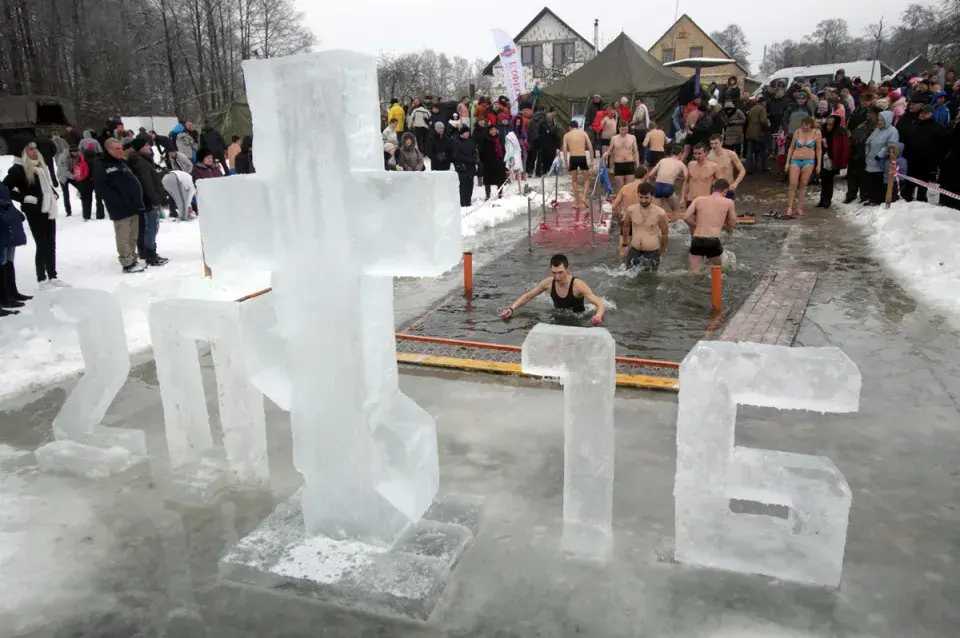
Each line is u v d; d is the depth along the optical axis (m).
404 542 3.12
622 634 2.61
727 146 17.38
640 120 18.69
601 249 10.28
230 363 3.62
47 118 26.22
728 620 2.67
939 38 37.09
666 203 12.30
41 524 3.50
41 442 4.50
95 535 3.40
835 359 2.62
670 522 3.34
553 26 51.34
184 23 44.84
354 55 2.63
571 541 3.14
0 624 2.78
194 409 3.78
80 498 3.75
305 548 3.09
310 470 3.09
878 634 2.57
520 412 4.69
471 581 2.95
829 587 2.83
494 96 48.44
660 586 2.88
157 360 3.73
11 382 5.49
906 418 4.36
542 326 3.11
